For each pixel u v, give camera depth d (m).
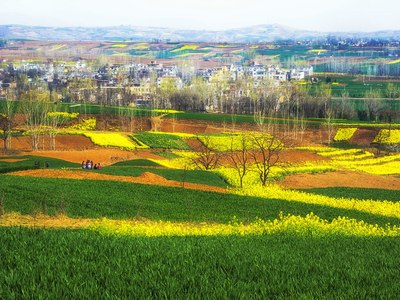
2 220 29.78
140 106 187.88
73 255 14.11
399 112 159.88
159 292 10.72
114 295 10.34
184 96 189.25
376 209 46.16
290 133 131.12
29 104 126.00
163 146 104.12
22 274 11.71
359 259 16.81
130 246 16.03
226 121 144.88
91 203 36.91
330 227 29.25
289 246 20.22
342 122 145.75
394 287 12.12
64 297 10.16
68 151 89.88
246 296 10.79
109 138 107.19
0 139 102.44
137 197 42.25
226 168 77.81
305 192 59.12
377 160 99.75
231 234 25.56
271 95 187.25
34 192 38.78
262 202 45.19
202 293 10.93
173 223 33.34
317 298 10.98
